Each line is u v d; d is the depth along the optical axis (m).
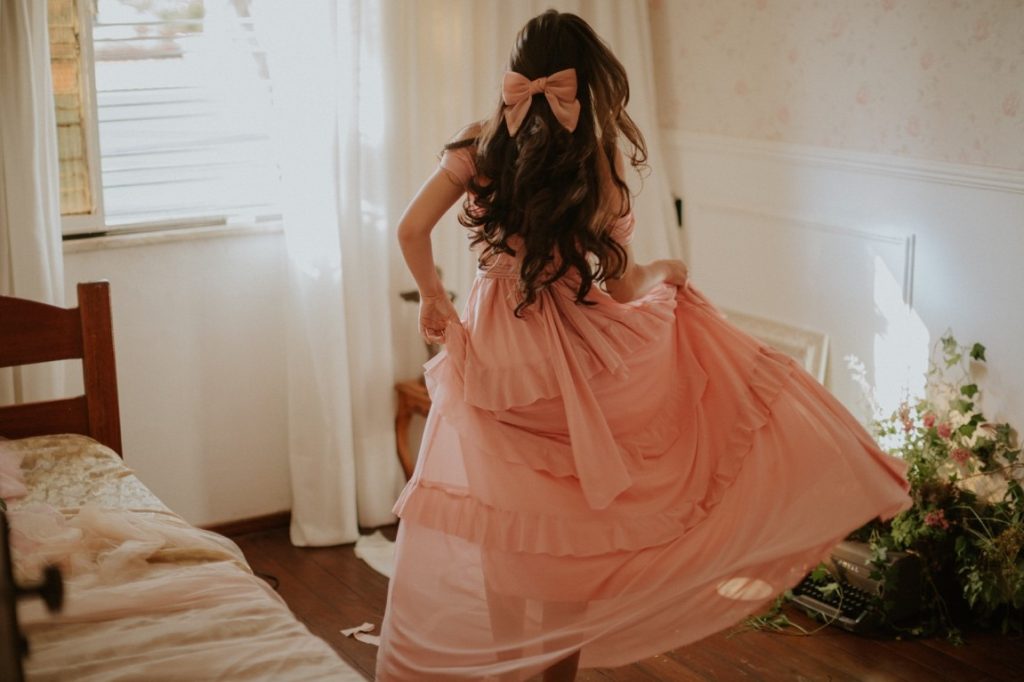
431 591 2.20
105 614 1.99
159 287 3.66
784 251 3.76
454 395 2.23
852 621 3.13
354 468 3.88
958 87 3.16
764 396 2.29
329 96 3.60
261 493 3.96
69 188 3.51
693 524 2.20
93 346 2.84
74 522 2.27
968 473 3.24
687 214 4.14
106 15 3.46
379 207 3.80
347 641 3.17
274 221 3.80
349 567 3.67
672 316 2.38
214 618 2.01
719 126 3.95
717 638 3.13
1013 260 3.07
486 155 2.18
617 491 2.13
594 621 2.08
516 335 2.22
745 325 3.93
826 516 2.17
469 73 3.85
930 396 3.34
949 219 3.23
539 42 2.17
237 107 3.72
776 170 3.75
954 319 3.25
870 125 3.43
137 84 3.57
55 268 3.31
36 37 3.19
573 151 2.13
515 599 2.14
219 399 3.82
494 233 2.21
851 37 3.44
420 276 2.24
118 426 2.90
